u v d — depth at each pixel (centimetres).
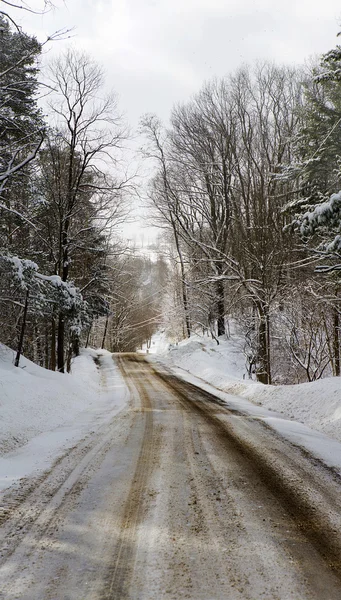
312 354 1970
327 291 1928
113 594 299
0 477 553
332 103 1631
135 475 574
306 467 618
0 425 762
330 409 965
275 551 365
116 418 1027
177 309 3841
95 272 2656
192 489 521
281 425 932
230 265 2189
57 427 918
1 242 1484
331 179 1667
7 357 1348
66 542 379
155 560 348
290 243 2059
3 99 1130
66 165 1892
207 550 366
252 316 2264
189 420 991
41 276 1379
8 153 1280
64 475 572
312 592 304
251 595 298
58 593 299
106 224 2086
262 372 1994
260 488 527
